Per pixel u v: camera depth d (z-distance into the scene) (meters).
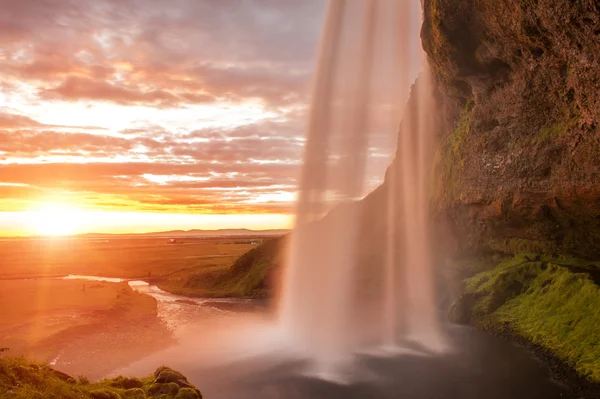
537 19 27.03
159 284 70.81
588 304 23.50
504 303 30.56
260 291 54.00
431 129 53.03
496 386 19.69
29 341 30.31
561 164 30.16
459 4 33.41
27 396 10.27
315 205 46.72
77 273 87.50
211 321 38.34
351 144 46.94
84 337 31.86
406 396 19.34
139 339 31.31
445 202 44.66
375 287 41.88
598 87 25.03
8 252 175.38
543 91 31.08
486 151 38.22
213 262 98.31
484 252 40.59
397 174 57.28
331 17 45.59
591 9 22.45
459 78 39.59
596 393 17.42
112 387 13.78
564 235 31.94
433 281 42.56
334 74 45.91
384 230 51.72
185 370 23.67
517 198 34.16
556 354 21.84
